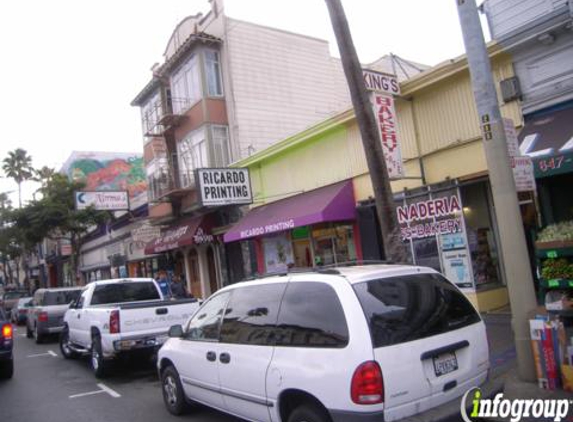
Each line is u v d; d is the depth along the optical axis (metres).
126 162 39.69
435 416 3.89
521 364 5.76
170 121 20.86
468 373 4.32
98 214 28.75
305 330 4.38
